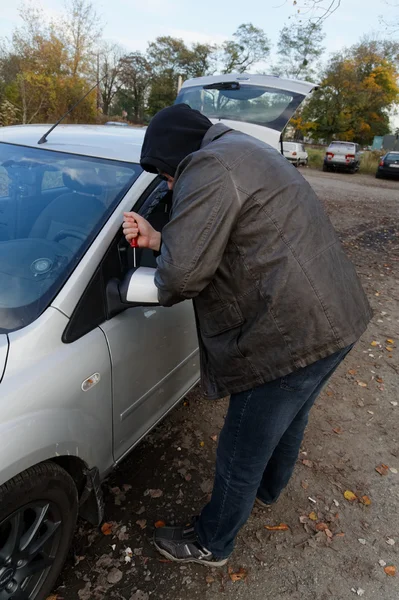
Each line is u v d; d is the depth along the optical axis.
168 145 1.39
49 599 1.69
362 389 3.31
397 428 2.92
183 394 2.49
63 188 1.95
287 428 1.67
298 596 1.82
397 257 7.09
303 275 1.29
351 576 1.93
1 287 1.60
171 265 1.26
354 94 39.34
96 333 1.64
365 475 2.50
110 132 2.47
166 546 1.85
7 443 1.25
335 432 2.82
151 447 2.49
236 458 1.57
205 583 1.83
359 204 12.50
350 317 1.37
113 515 2.07
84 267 1.63
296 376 1.39
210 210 1.24
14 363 1.37
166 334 2.10
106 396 1.71
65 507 1.54
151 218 1.95
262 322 1.33
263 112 3.58
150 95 48.97
